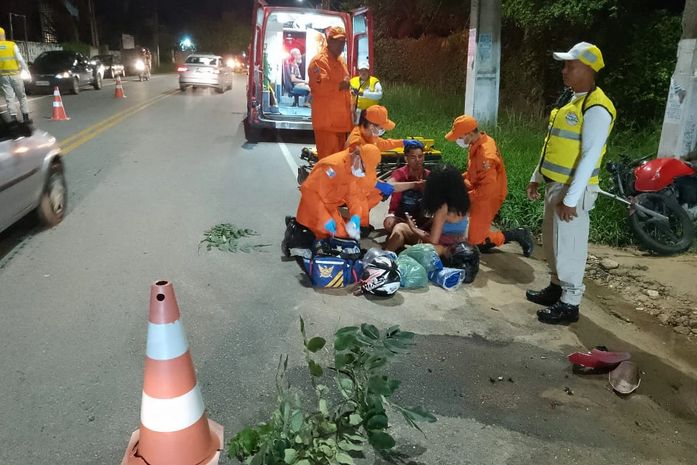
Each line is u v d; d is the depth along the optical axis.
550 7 11.61
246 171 8.88
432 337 4.20
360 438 2.93
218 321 4.27
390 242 5.49
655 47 10.46
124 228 6.09
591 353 3.87
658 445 3.21
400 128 11.73
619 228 6.40
